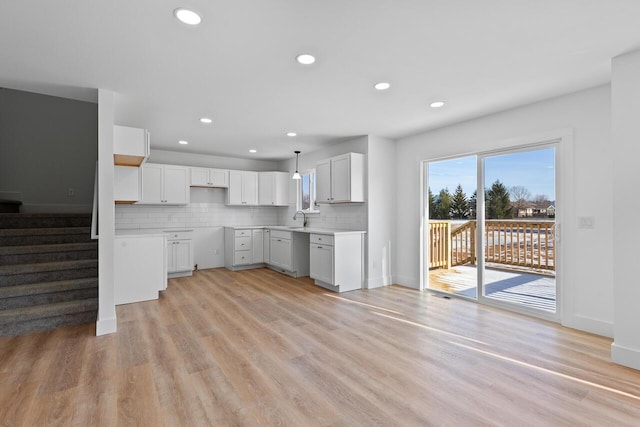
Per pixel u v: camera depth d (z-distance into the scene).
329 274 4.50
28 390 2.01
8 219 3.96
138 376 2.19
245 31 2.02
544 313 3.33
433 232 4.70
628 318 2.31
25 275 3.30
